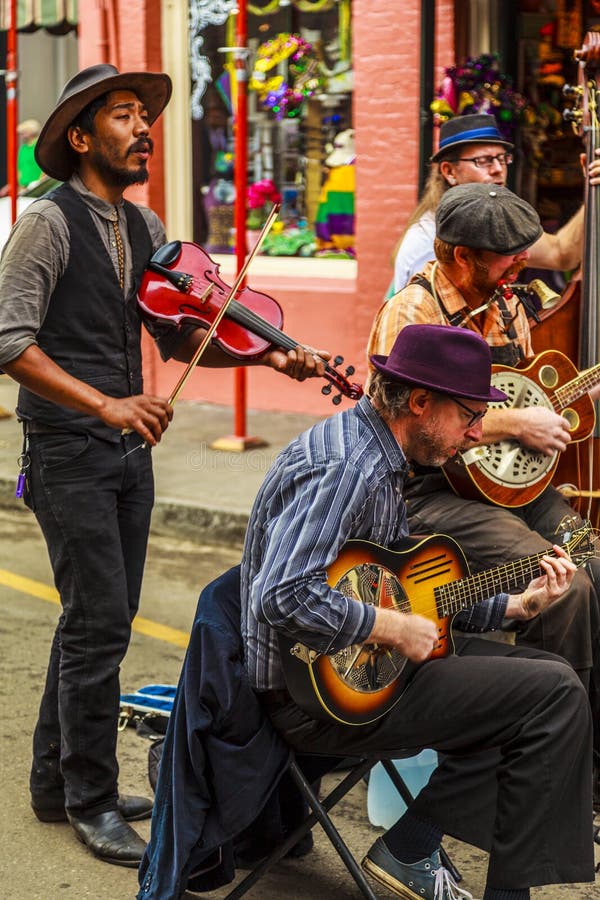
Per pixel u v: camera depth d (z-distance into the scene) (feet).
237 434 30.01
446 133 17.26
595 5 28.71
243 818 11.14
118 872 13.23
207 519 25.26
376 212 30.83
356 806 14.66
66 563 13.32
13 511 27.96
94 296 13.07
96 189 13.26
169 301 13.46
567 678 11.13
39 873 13.17
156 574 23.21
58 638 13.96
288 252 33.55
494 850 11.18
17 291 12.60
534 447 14.15
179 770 11.16
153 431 12.74
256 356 13.10
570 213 29.17
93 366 13.15
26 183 43.57
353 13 31.07
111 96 12.97
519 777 11.02
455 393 10.99
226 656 11.22
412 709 11.33
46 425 13.17
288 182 33.40
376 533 11.21
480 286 14.10
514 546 13.73
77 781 13.58
